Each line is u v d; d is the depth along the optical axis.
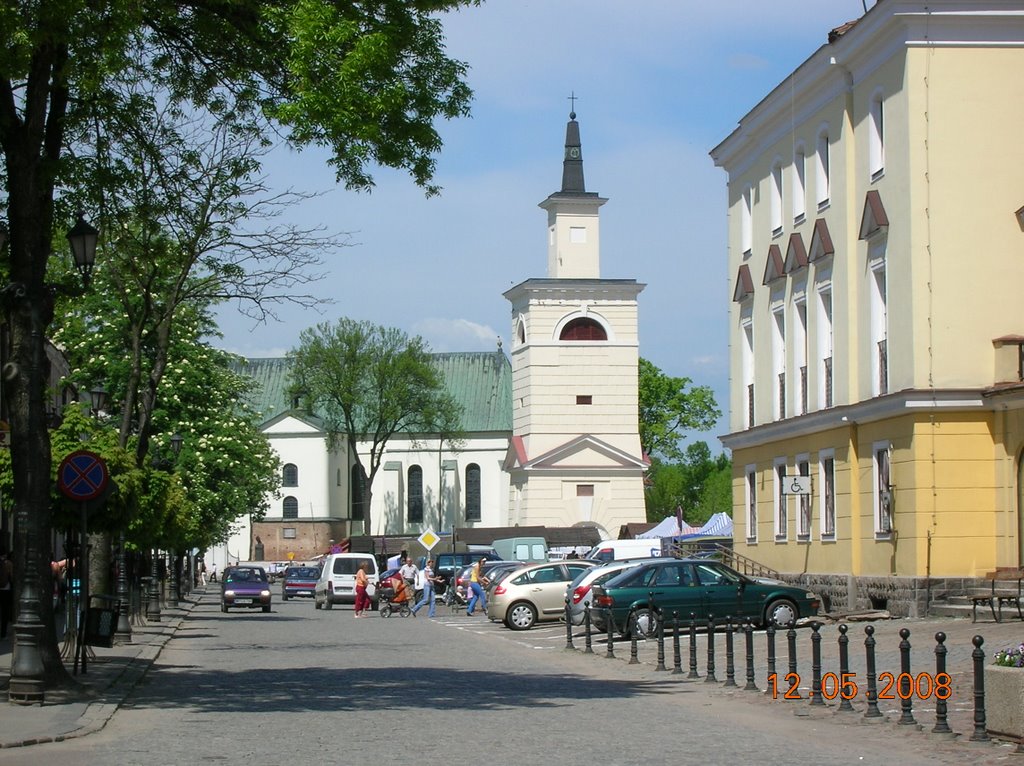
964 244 33.06
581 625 37.84
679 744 14.66
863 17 34.91
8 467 31.53
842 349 37.66
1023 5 32.91
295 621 49.44
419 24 18.78
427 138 18.75
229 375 60.78
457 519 125.12
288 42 18.23
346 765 12.97
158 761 13.30
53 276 24.64
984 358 32.91
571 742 14.75
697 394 106.62
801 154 41.22
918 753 14.04
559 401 101.06
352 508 128.12
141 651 28.44
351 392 109.31
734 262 47.81
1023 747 14.27
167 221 21.98
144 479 31.39
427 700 19.52
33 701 17.84
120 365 48.72
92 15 16.38
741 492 47.81
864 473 36.47
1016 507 32.44
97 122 20.23
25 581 18.03
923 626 29.73
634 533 94.56
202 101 20.23
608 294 101.50
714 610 32.66
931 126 33.12
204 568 122.75
